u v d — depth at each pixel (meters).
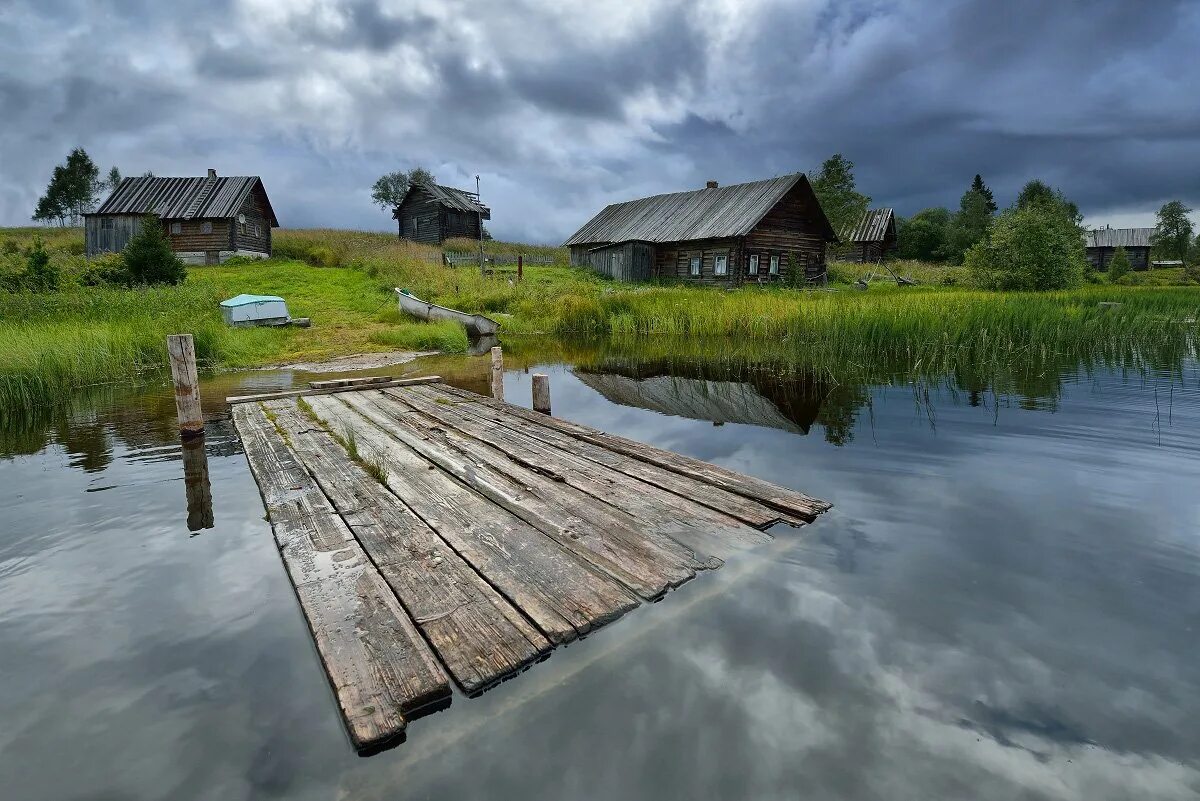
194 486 4.85
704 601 2.87
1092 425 6.04
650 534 3.65
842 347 11.73
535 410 7.62
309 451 5.67
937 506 4.02
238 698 2.30
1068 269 23.52
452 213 41.66
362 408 7.66
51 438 6.48
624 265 31.73
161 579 3.27
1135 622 2.62
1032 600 2.80
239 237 31.67
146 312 14.27
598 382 10.34
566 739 2.01
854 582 3.01
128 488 4.80
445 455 5.43
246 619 2.86
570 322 18.75
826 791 1.76
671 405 8.15
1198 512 3.83
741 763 1.87
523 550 3.46
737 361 11.95
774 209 29.73
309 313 19.84
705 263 29.97
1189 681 2.22
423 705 2.22
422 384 9.64
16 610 2.95
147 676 2.43
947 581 3.00
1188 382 8.14
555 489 4.48
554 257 38.78
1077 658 2.37
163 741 2.07
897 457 5.15
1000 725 2.01
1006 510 3.92
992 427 6.06
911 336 11.35
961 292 22.22
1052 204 28.09
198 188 32.31
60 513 4.26
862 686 2.22
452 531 3.74
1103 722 2.02
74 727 2.14
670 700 2.18
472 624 2.71
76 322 12.67
